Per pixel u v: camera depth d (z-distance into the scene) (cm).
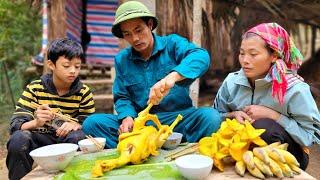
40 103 253
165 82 205
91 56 697
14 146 229
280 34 201
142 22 237
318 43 840
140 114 203
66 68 238
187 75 216
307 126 206
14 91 693
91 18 691
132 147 185
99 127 248
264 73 209
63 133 239
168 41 264
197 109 251
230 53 631
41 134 250
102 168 175
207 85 689
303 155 216
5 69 653
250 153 170
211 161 169
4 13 674
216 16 577
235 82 224
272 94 202
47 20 589
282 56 203
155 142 196
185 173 162
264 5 531
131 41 240
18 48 771
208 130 238
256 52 198
